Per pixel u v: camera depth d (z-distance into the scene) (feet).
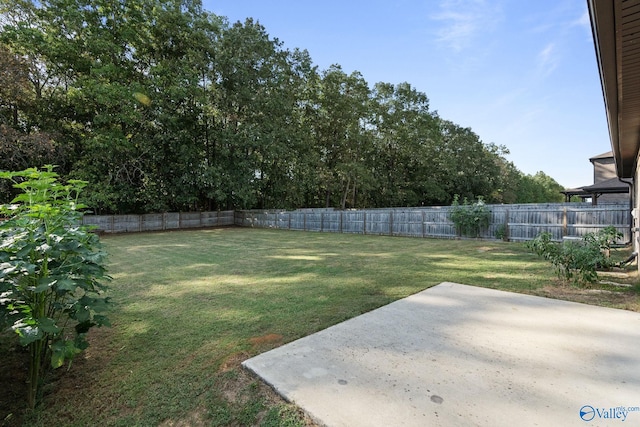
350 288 14.42
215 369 7.48
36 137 38.14
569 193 62.95
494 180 98.32
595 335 8.76
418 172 90.79
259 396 6.30
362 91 74.08
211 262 22.12
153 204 50.98
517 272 17.19
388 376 6.75
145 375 7.45
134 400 6.59
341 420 5.36
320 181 73.72
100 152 43.55
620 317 10.14
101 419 6.12
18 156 37.29
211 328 10.04
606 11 5.92
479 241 32.73
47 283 6.29
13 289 6.08
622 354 7.63
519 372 6.86
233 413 5.96
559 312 10.70
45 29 43.47
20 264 6.04
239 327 10.04
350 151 76.48
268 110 56.75
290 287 14.85
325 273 17.85
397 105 80.18
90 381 7.30
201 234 45.32
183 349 8.64
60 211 7.49
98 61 43.75
